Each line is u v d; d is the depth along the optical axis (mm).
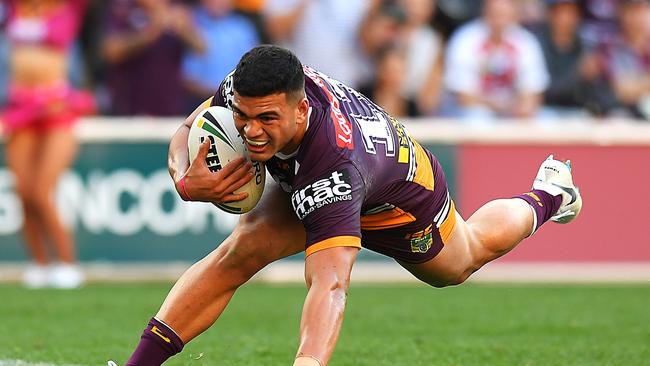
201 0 39750
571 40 41875
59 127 34188
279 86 13750
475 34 40781
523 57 40781
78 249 35844
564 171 19797
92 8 39562
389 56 40188
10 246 35750
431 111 40938
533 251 37062
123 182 36000
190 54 39469
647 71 42625
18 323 26000
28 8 33750
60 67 34125
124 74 39406
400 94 40500
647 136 37281
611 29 42469
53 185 34438
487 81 40750
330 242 14109
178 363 20109
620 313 28562
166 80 39281
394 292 33344
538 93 41125
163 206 36062
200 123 15070
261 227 16094
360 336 24188
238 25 39781
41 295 31938
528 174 37156
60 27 33906
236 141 14984
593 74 42031
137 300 30656
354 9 40406
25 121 33906
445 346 22719
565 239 37094
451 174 36969
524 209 18922
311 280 13992
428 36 40781
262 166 15266
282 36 40344
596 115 41938
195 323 16266
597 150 37250
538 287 35062
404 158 16062
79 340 23203
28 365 19953
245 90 13727
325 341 13383
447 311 28750
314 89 14898
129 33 39250
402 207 16344
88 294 32219
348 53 40562
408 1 40438
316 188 14336
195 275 16281
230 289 16344
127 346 22312
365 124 15438
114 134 35875
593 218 37281
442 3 40969
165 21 39062
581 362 20859
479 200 37062
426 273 17719
